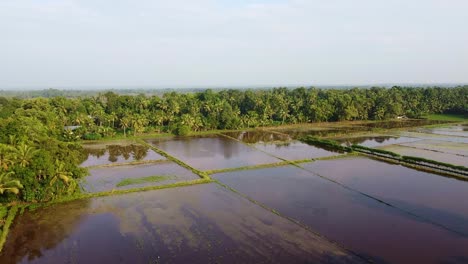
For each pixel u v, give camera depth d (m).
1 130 57.62
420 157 76.00
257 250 36.56
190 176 63.19
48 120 88.25
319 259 34.75
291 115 137.88
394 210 47.53
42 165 48.66
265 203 50.03
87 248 37.22
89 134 101.56
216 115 126.12
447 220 44.28
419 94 172.38
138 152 84.94
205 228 41.78
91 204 49.34
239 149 89.25
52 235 40.16
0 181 44.62
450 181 60.84
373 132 116.62
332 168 69.69
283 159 77.38
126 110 118.25
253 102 149.12
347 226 42.41
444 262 34.38
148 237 39.56
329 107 142.00
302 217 45.06
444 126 130.88
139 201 50.53
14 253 36.31
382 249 36.81
